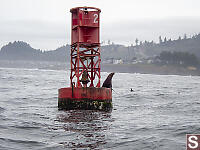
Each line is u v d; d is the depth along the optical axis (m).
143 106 27.06
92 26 23.17
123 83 83.31
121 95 39.44
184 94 43.44
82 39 23.08
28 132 14.21
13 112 21.42
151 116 20.31
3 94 36.88
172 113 22.12
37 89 48.38
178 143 12.26
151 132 14.47
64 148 11.38
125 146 11.73
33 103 28.38
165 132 14.45
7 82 66.81
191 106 27.06
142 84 80.44
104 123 16.94
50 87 54.53
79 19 22.89
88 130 14.76
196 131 14.52
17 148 11.30
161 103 30.17
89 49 23.73
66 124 16.42
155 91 49.91
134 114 21.27
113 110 23.34
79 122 17.12
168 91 50.62
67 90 22.16
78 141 12.45
